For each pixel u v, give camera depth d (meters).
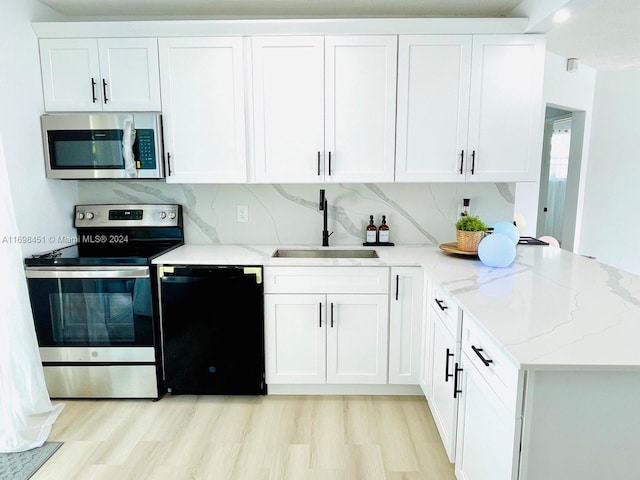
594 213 4.63
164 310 2.38
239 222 2.86
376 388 2.51
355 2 2.42
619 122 4.30
